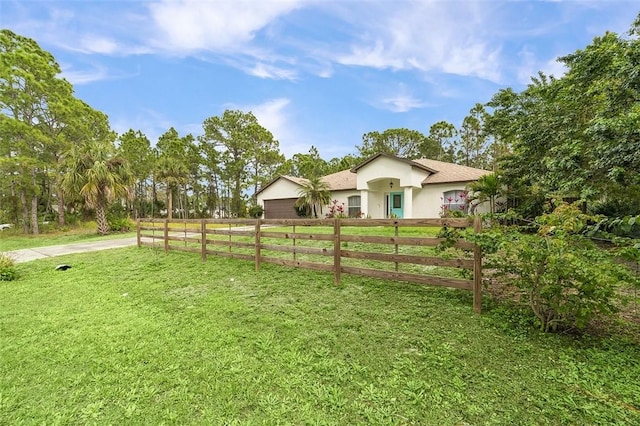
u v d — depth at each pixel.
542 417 2.01
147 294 4.98
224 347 3.08
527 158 9.32
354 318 3.66
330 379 2.50
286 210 20.36
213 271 6.23
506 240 3.24
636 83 5.59
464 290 4.29
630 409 2.05
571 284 2.90
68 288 5.47
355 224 4.83
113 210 22.38
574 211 3.13
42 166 18.27
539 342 2.90
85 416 2.15
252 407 2.21
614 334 3.00
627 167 5.50
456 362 2.65
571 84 7.81
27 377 2.63
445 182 14.27
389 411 2.11
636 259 2.74
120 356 2.95
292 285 5.05
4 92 16.97
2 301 4.75
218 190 33.06
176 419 2.10
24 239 15.00
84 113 20.64
